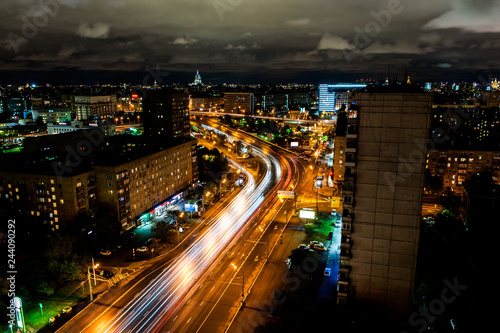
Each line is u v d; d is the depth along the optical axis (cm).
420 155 6800
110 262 11044
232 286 9638
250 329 7869
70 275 9625
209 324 8100
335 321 7112
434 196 15962
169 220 14038
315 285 9462
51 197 11794
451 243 10300
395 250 7194
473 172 16088
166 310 8656
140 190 13600
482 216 11881
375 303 7475
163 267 10756
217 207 15812
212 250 11775
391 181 6988
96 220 11569
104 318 8425
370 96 6794
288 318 7669
